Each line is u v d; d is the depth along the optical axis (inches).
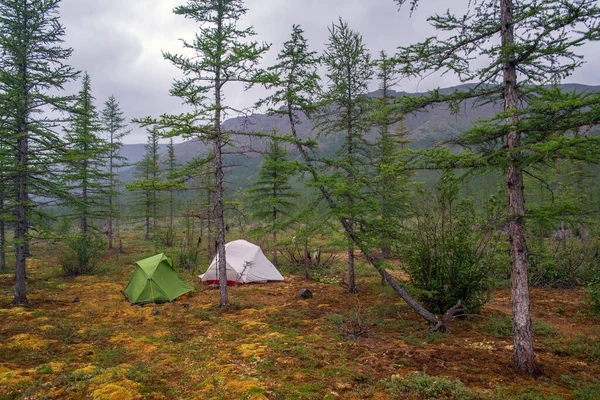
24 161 474.3
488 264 397.7
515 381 248.2
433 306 422.3
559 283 585.6
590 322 402.6
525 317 261.4
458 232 405.7
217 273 633.0
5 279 679.1
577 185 888.9
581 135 204.8
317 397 223.8
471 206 400.8
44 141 484.1
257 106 470.6
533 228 298.0
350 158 520.1
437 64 268.5
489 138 250.5
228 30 446.3
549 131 219.5
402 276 602.5
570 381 245.9
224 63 417.1
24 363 283.0
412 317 411.5
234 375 257.1
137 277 534.0
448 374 259.6
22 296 483.8
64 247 995.9
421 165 267.6
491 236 390.0
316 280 668.1
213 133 441.7
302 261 819.4
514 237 262.7
